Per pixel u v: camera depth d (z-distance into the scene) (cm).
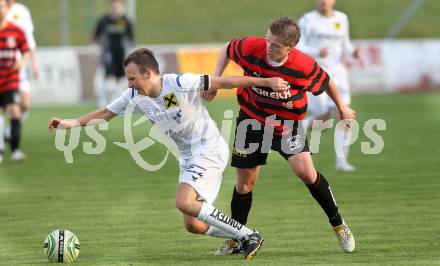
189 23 10075
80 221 2908
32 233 2708
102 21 6625
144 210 3106
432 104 6800
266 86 2166
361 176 3772
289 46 2200
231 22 10094
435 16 10200
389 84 7756
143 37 9675
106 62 6631
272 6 10531
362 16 10212
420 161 4191
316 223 2803
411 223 2752
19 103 4478
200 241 2566
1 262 2264
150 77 2161
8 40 4306
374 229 2662
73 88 7331
